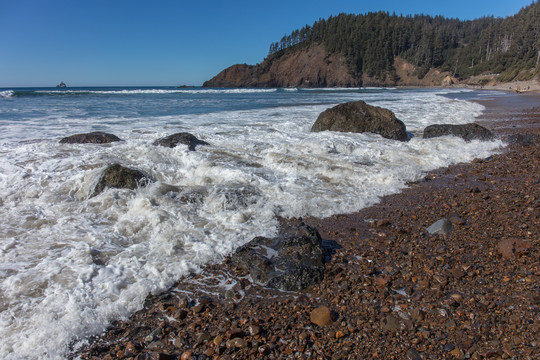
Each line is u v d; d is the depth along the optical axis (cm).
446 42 13088
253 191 565
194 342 272
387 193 605
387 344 262
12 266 360
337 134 1053
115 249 401
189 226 455
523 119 1516
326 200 555
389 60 12231
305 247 381
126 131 1109
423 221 489
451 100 2677
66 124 1266
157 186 552
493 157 846
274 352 259
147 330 286
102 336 279
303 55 12475
